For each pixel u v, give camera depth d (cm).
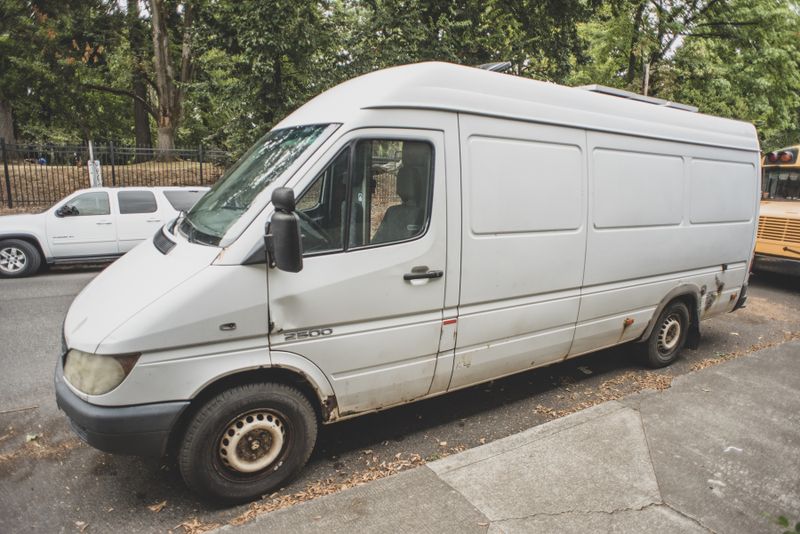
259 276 295
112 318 282
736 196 579
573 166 423
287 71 1175
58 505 314
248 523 281
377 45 1199
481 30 1363
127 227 1030
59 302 779
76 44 2142
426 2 1212
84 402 279
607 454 353
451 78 360
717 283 577
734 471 337
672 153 502
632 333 506
